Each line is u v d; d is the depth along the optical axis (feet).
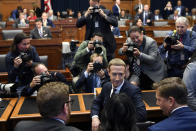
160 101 4.96
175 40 9.93
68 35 30.99
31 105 7.80
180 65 10.46
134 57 10.32
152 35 23.70
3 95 9.07
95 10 14.32
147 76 10.61
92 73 10.23
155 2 45.19
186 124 4.49
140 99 7.09
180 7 39.17
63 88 4.43
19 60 10.11
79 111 7.36
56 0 42.73
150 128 4.63
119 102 4.25
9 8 39.60
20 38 10.75
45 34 21.83
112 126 4.22
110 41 15.01
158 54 10.50
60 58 17.62
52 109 4.20
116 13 34.19
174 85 4.81
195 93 6.35
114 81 7.14
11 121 7.59
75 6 43.24
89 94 8.91
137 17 31.04
